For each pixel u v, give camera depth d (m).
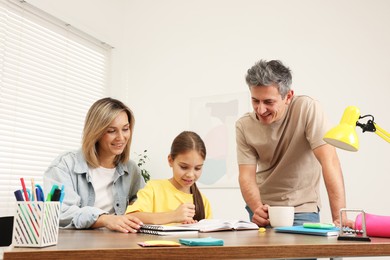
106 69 3.78
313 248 0.72
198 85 3.45
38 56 3.11
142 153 3.60
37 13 3.10
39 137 3.08
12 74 2.90
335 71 2.91
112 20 3.79
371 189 2.68
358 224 0.98
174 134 3.49
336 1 2.99
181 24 3.63
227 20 3.41
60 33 3.31
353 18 2.91
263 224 1.43
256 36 3.26
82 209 1.30
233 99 3.26
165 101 3.59
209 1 3.52
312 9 3.07
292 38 3.11
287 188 1.75
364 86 2.80
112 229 1.18
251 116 1.78
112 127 1.57
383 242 0.79
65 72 3.34
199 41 3.52
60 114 3.27
